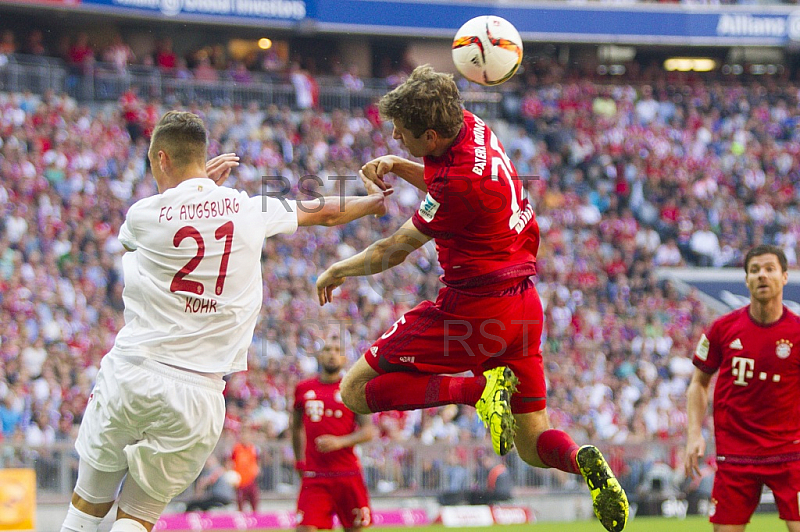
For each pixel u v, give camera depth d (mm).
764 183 93438
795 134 99750
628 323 74438
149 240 15008
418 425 58281
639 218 87438
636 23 103250
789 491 22672
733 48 110812
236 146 78438
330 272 17312
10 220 63094
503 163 16234
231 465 48531
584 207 84875
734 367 23156
